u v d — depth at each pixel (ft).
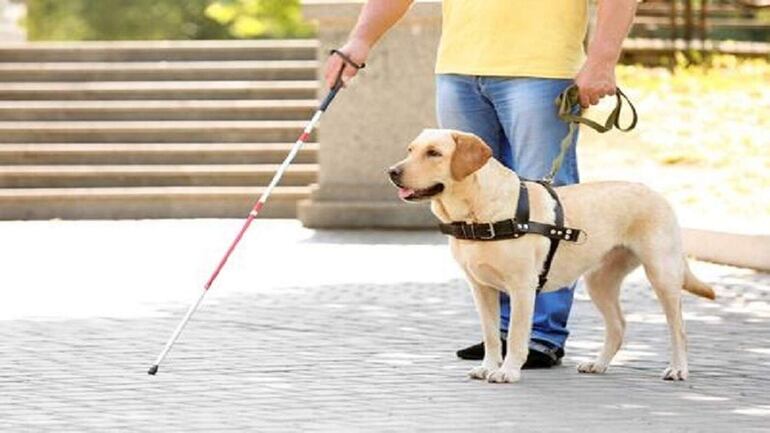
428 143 27.55
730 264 45.24
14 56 69.00
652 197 29.09
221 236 52.47
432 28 53.72
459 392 27.91
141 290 40.91
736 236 44.93
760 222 46.68
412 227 53.67
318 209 54.19
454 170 27.40
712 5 97.55
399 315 36.63
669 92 71.67
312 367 30.32
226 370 30.04
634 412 26.37
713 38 95.55
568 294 30.37
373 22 30.91
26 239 52.16
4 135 63.05
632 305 38.17
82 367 30.53
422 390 28.09
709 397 27.61
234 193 58.44
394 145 54.34
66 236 52.95
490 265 28.09
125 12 136.77
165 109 64.08
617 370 30.07
